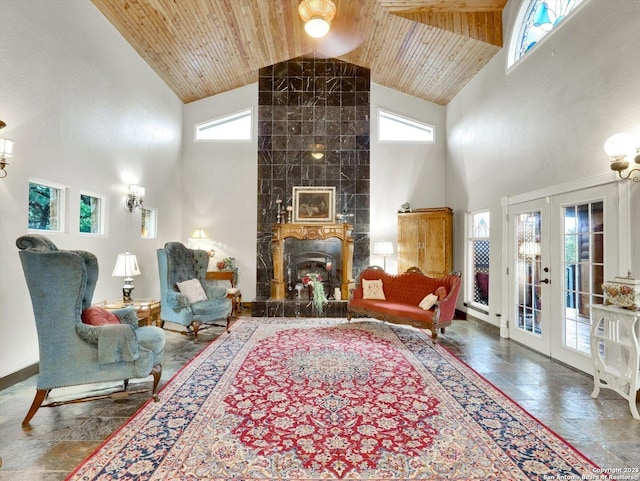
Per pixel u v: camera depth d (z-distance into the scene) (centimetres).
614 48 305
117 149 479
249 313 653
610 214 316
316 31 444
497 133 512
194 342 450
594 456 212
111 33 462
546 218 404
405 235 685
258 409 268
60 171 369
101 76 441
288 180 693
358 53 658
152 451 213
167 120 645
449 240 648
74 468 197
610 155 292
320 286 614
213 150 723
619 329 299
